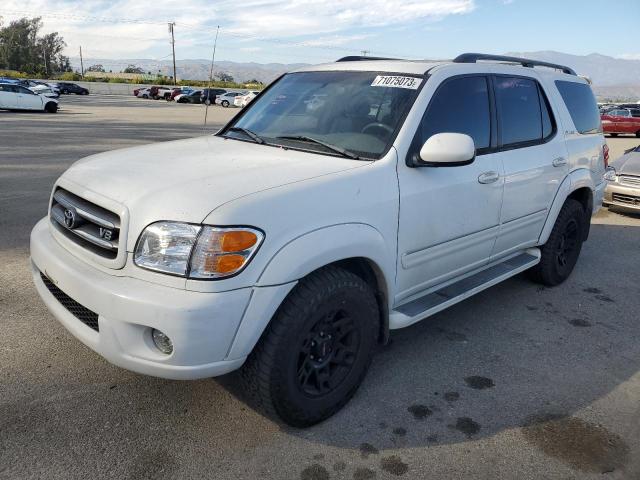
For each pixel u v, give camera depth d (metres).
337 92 3.56
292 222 2.46
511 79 4.08
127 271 2.40
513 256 4.44
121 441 2.61
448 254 3.47
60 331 3.62
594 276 5.47
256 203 2.39
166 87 56.50
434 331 4.04
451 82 3.46
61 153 12.02
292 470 2.50
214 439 2.67
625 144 22.27
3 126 18.14
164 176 2.63
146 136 16.89
